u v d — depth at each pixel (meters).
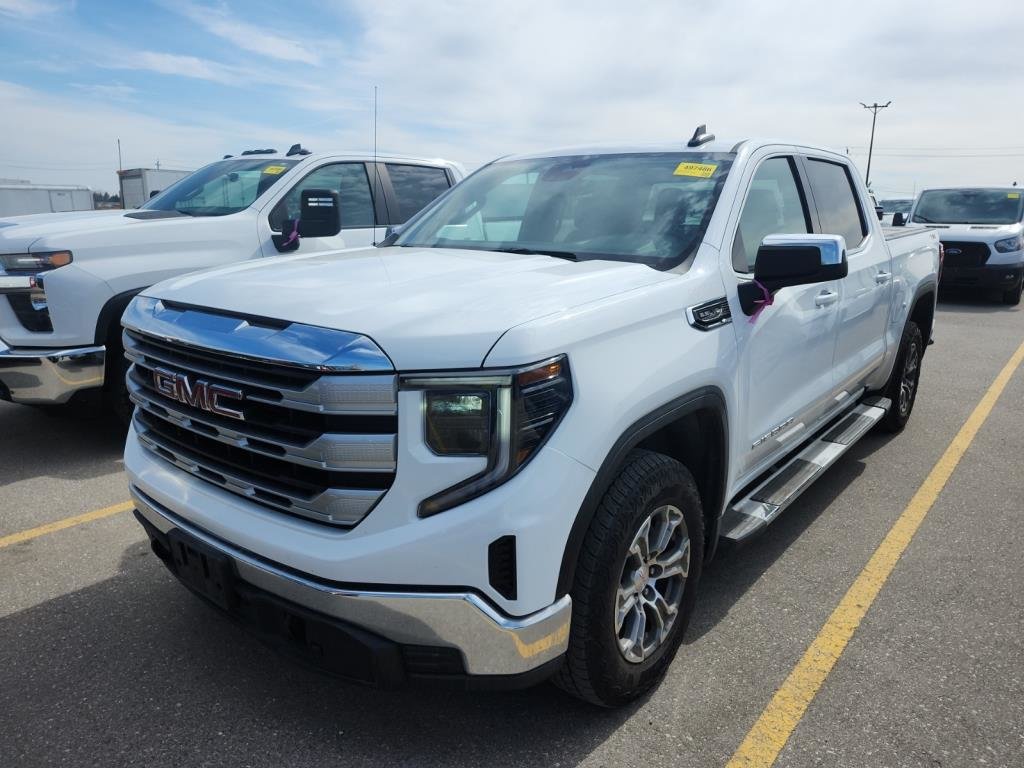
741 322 2.98
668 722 2.59
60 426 5.82
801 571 3.69
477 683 2.14
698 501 2.74
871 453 5.45
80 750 2.43
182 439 2.58
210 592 2.43
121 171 15.89
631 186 3.41
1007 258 12.94
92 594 3.39
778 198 3.65
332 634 2.14
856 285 4.24
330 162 6.49
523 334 2.06
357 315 2.16
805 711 2.65
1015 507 4.49
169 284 2.82
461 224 3.71
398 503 2.05
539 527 2.07
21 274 4.77
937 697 2.74
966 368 8.31
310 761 2.40
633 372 2.35
